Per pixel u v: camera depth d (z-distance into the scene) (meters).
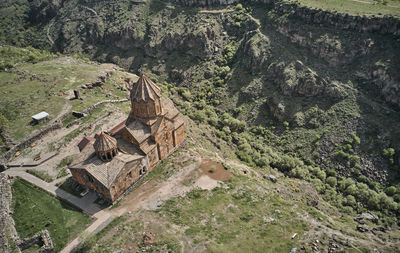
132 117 71.88
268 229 60.72
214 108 140.12
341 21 134.25
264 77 141.75
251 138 121.12
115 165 63.66
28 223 60.00
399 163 99.31
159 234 57.44
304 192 87.94
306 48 142.38
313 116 120.38
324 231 60.75
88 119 95.44
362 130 110.00
